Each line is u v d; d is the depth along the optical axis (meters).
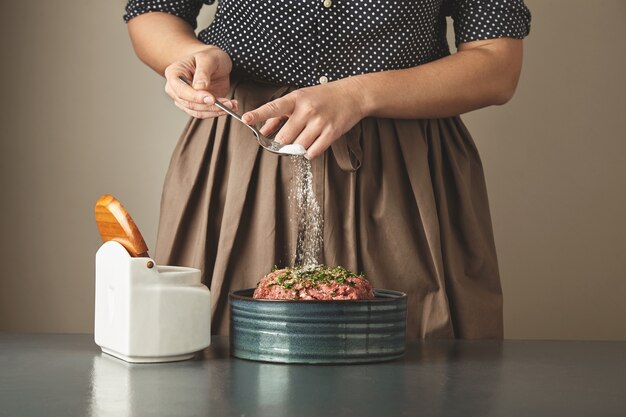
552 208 2.25
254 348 0.98
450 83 1.44
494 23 1.52
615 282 2.27
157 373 0.90
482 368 0.94
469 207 1.49
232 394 0.80
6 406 0.75
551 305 2.27
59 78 2.24
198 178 1.49
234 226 1.42
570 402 0.77
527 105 2.24
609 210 2.25
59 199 2.25
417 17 1.47
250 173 1.43
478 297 1.47
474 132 2.25
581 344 1.11
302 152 1.27
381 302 0.97
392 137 1.45
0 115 2.24
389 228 1.41
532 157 2.25
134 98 2.24
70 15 2.24
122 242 0.99
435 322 1.40
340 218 1.41
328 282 1.00
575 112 2.24
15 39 2.24
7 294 2.24
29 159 2.24
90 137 2.24
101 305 1.02
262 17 1.45
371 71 1.47
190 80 1.35
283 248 1.43
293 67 1.47
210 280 1.48
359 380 0.87
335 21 1.44
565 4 2.24
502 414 0.73
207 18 2.26
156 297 0.96
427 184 1.43
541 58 2.24
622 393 0.81
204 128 1.50
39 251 2.25
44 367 0.93
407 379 0.87
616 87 2.24
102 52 2.24
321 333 0.95
